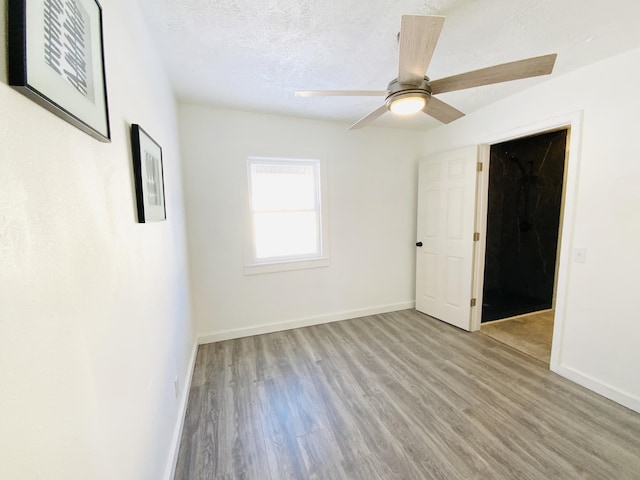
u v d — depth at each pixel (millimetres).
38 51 496
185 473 1424
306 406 1896
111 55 929
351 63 1931
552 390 2004
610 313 1896
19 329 453
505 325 3188
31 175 499
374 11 1430
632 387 1802
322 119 3078
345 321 3396
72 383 600
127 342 939
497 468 1406
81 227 670
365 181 3416
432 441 1582
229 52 1779
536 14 1453
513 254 4297
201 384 2158
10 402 427
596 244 1953
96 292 734
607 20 1504
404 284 3775
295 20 1491
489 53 1812
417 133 3619
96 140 775
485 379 2152
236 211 2863
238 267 2928
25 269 473
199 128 2668
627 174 1793
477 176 2863
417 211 3645
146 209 1179
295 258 3225
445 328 3133
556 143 3695
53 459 525
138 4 1316
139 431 1006
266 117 2887
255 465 1463
